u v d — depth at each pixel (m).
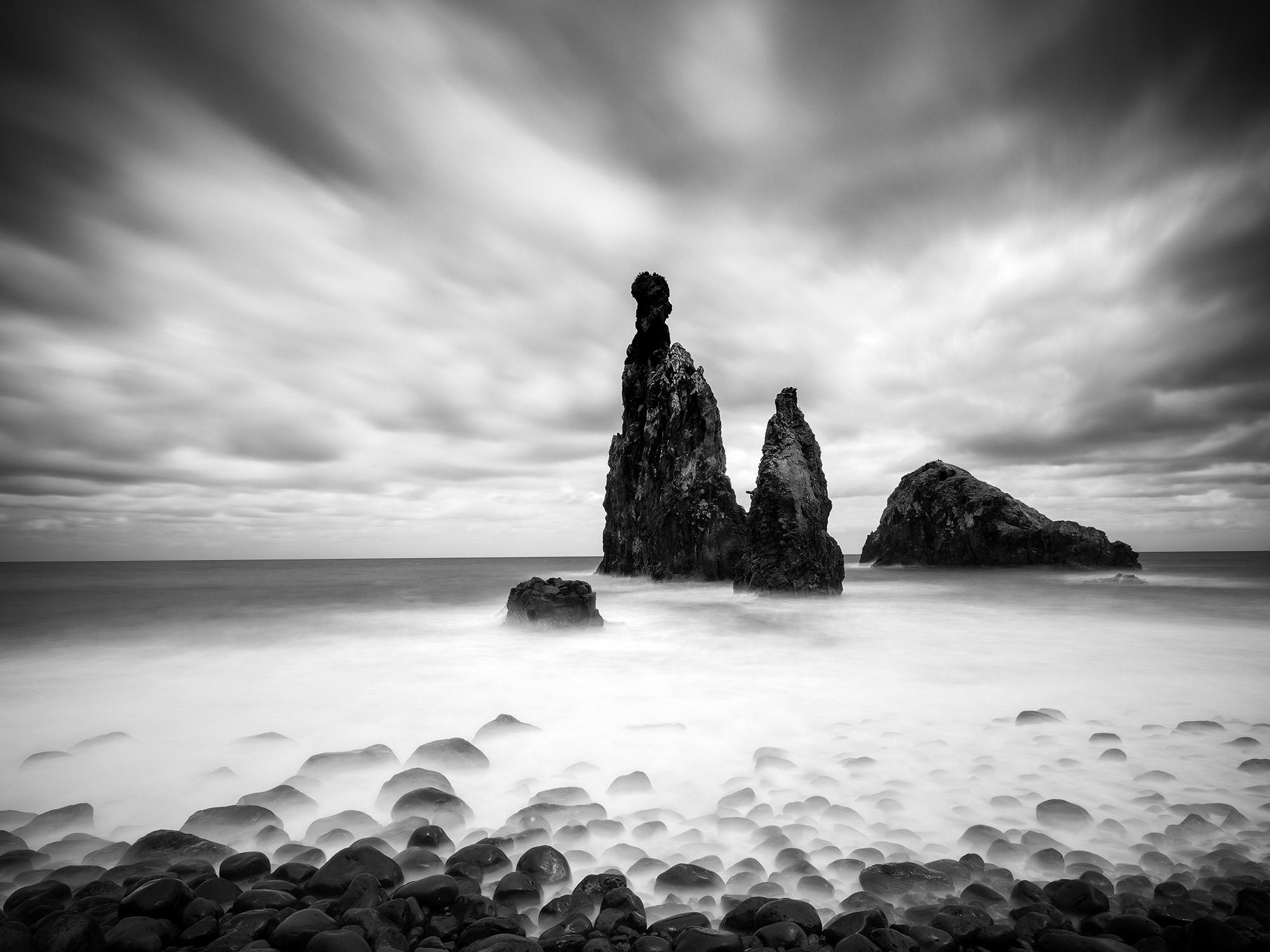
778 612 20.92
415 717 7.93
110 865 4.19
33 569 88.56
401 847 4.30
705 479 39.28
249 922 3.29
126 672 11.20
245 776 5.83
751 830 4.47
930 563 54.59
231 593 31.27
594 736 6.93
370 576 57.03
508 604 17.62
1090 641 14.20
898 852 4.14
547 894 3.75
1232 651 12.74
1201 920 3.07
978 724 7.29
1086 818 4.55
